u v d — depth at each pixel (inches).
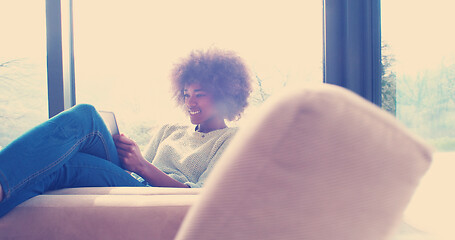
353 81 70.1
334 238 9.7
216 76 58.3
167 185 45.8
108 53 91.2
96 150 41.3
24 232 25.4
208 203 9.8
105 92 91.4
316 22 75.6
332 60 71.6
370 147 9.5
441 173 62.6
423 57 64.5
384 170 9.7
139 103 98.8
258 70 90.4
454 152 61.9
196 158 52.1
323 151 9.2
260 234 9.5
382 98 69.4
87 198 26.9
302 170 9.2
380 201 10.0
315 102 9.1
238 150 9.8
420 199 64.8
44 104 73.9
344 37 70.9
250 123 10.1
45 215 25.6
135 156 45.6
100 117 41.3
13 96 72.9
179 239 10.2
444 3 61.7
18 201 26.2
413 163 10.3
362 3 69.9
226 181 9.7
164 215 25.8
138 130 99.6
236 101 62.8
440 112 62.6
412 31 65.2
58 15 71.9
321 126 9.1
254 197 9.4
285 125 9.2
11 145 26.8
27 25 72.7
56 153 30.4
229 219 9.6
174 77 63.9
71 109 36.1
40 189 30.2
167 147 56.2
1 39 72.2
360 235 10.0
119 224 25.6
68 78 75.2
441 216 57.8
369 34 69.2
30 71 73.2
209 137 54.9
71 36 77.0
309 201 9.4
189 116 58.7
